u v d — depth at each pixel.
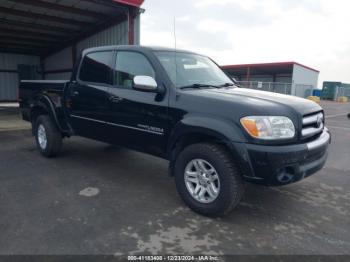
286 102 3.13
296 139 2.92
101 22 13.87
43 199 3.58
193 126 3.11
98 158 5.50
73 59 17.50
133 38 11.74
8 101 21.27
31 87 5.70
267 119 2.79
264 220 3.16
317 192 4.00
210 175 3.13
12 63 21.14
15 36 16.81
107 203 3.51
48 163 5.12
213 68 4.41
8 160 5.28
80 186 4.05
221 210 3.04
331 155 6.15
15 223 2.98
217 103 3.05
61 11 12.68
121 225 2.98
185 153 3.27
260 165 2.75
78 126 4.75
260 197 3.79
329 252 2.58
